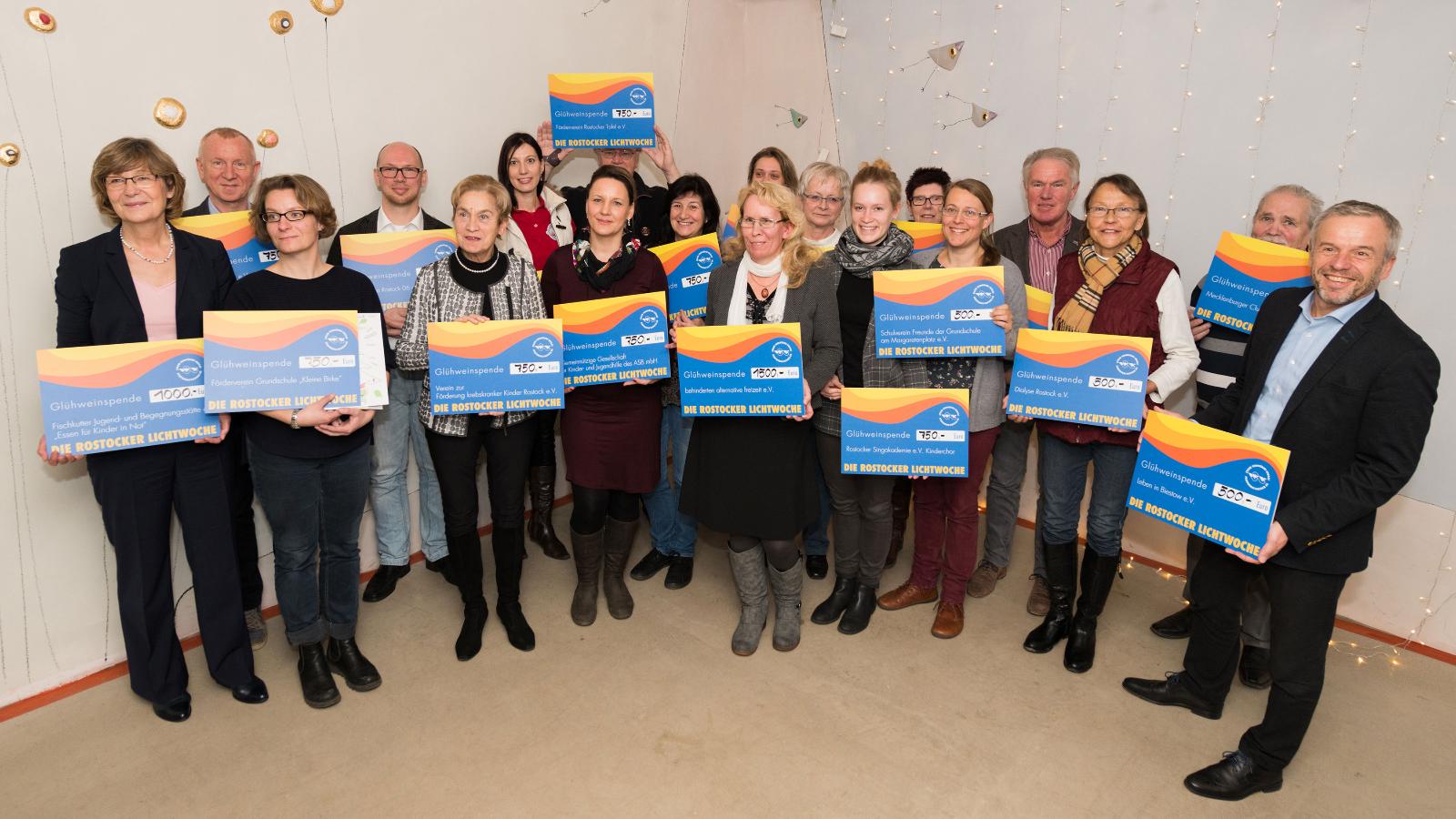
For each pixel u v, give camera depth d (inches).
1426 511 109.0
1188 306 117.2
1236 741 92.3
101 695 98.9
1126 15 125.1
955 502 108.3
